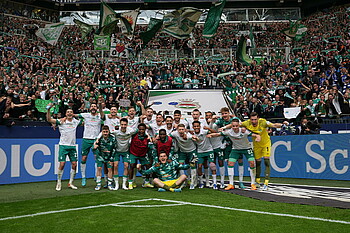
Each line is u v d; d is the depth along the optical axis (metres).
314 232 4.30
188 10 20.23
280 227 4.54
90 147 8.94
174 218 5.04
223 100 13.64
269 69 19.72
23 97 10.78
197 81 17.33
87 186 8.93
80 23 24.61
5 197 7.12
